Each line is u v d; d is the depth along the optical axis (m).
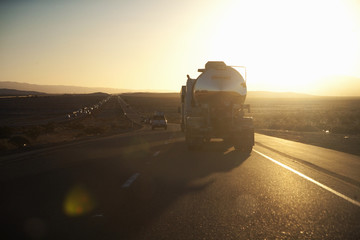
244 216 6.69
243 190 8.97
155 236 5.58
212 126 18.72
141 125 67.81
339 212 7.00
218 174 11.34
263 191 8.87
